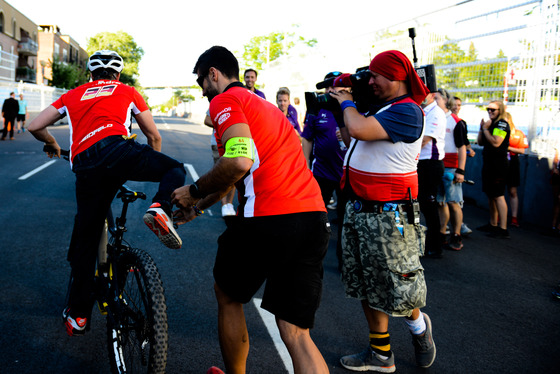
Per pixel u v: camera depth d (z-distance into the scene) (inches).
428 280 174.6
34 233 205.0
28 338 116.8
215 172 75.6
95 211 102.3
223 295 85.4
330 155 178.1
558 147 259.1
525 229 261.9
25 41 1923.0
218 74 87.8
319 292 82.2
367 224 101.9
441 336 129.7
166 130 1032.8
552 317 144.6
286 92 269.3
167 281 157.8
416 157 101.4
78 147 101.7
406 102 99.7
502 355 120.1
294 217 78.6
